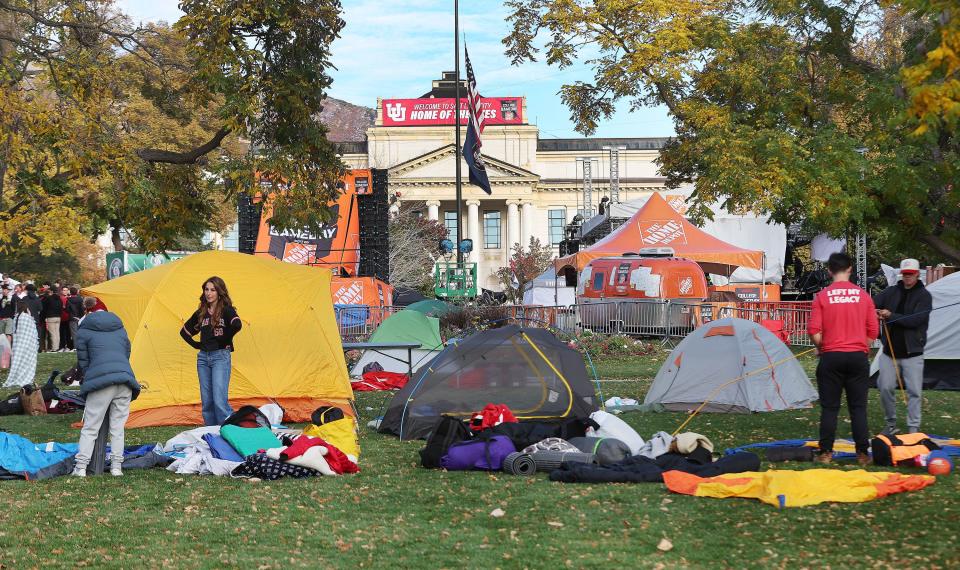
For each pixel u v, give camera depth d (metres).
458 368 11.56
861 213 19.77
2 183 16.38
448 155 82.75
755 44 22.31
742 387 13.05
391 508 7.45
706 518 6.79
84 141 16.58
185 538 6.59
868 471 8.34
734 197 21.61
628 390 16.27
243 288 13.03
